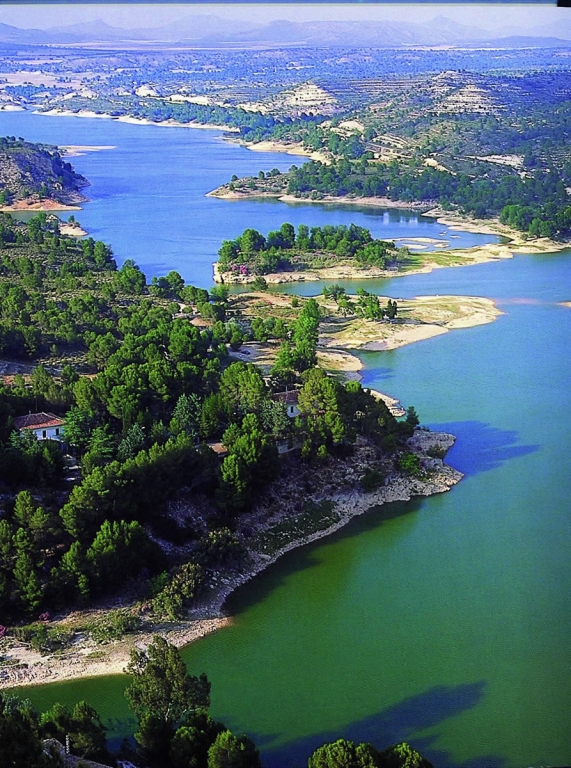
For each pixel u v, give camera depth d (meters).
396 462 161.75
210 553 130.62
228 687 108.81
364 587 128.62
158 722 93.31
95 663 111.38
